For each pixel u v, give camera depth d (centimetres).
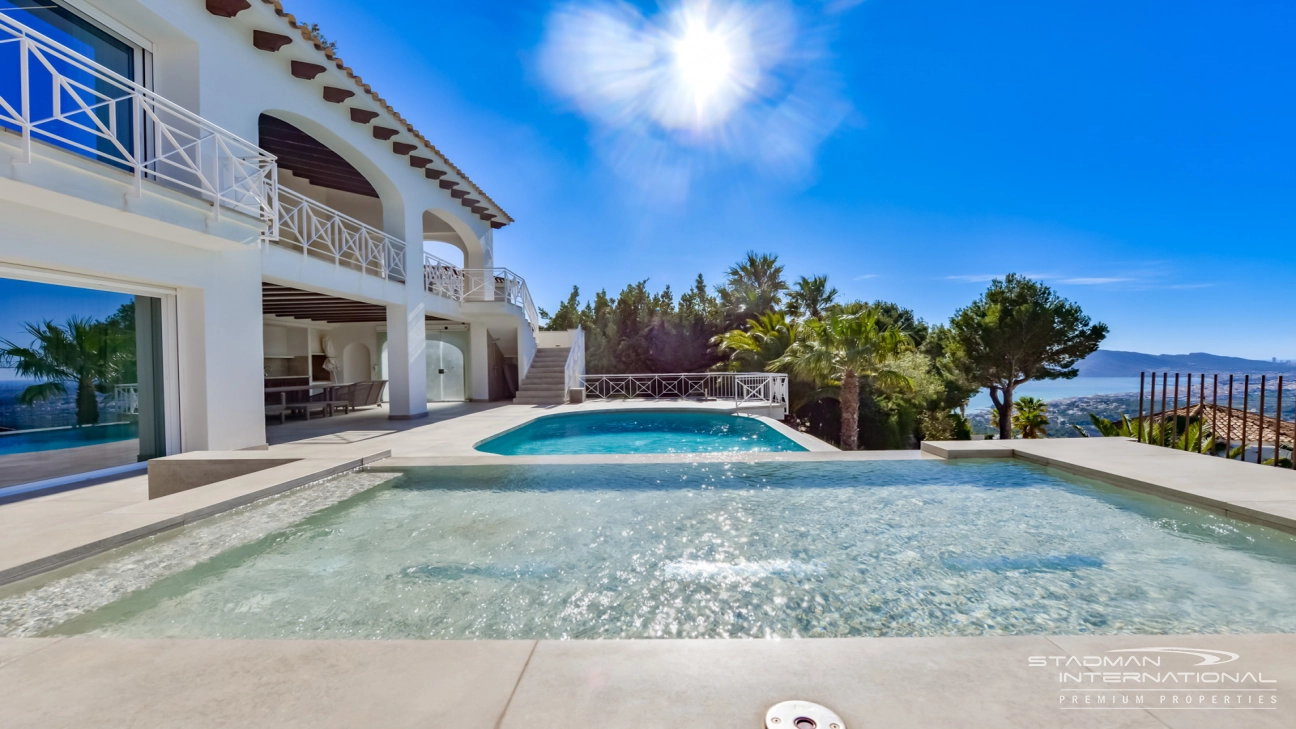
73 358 537
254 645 170
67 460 533
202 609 258
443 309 1309
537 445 913
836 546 341
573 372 1645
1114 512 409
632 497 453
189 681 151
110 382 569
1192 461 502
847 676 147
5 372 487
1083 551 329
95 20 569
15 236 457
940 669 150
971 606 260
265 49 732
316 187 1297
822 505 430
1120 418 1332
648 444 920
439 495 460
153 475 487
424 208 1222
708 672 150
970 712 130
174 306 626
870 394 1939
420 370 1158
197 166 641
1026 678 146
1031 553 326
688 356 2467
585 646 166
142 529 326
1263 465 482
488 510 421
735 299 2519
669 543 349
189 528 358
